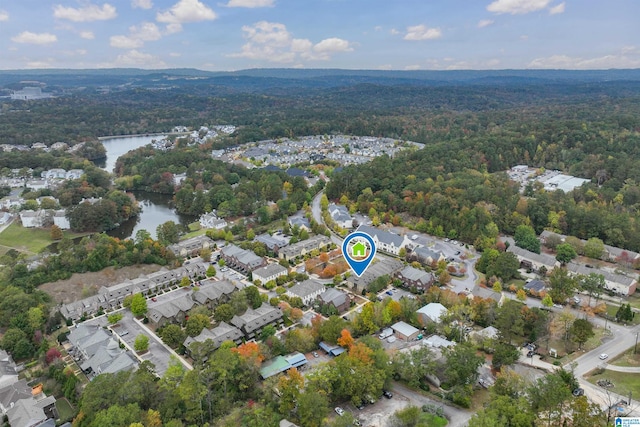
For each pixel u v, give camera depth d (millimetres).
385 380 137250
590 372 144250
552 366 147375
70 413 133250
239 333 164000
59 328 177250
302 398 121250
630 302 193375
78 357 157500
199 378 128250
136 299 181875
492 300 176000
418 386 139625
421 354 141750
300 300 188250
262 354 145875
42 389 142125
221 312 173125
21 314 170000
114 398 123625
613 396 131750
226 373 130375
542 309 184625
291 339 156250
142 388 127750
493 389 128875
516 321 158250
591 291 190500
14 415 125062
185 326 173500
